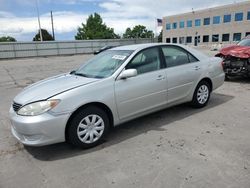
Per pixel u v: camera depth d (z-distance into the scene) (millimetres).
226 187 2607
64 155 3494
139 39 44031
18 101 3531
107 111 3812
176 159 3217
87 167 3146
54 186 2783
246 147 3465
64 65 18781
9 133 4402
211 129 4148
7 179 2963
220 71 5566
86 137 3594
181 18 61719
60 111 3305
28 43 32281
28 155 3543
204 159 3182
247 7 47719
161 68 4453
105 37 71500
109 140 3910
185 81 4785
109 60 4324
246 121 4461
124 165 3141
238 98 6047
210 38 55750
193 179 2771
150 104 4281
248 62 7602
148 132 4141
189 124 4410
